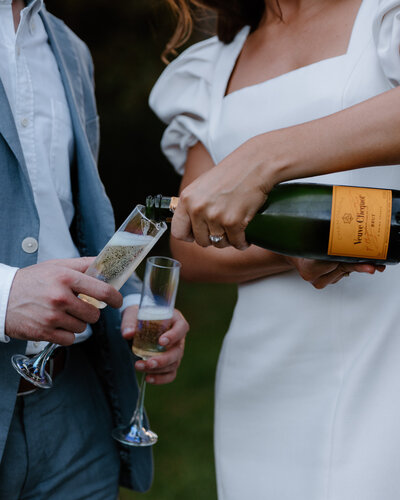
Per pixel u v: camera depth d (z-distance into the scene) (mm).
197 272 1824
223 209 1238
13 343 1563
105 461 1809
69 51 1873
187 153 1971
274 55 1706
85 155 1740
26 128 1624
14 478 1630
